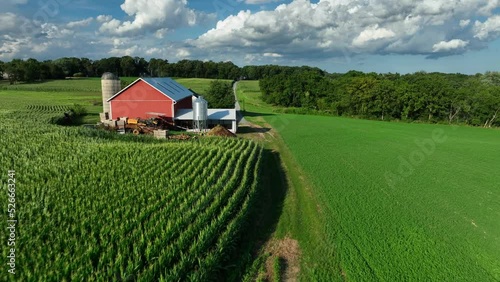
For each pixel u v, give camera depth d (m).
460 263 15.15
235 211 18.09
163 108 47.34
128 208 16.09
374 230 17.91
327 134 48.38
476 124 72.12
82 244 12.91
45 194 16.88
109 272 11.12
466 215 20.48
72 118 53.12
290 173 27.73
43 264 11.41
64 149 25.09
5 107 61.41
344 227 18.12
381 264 14.72
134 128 43.06
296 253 15.44
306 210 20.17
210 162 25.27
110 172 20.81
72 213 15.03
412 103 74.81
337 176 27.20
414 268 14.53
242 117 66.00
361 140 44.34
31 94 96.44
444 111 74.75
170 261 12.66
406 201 22.27
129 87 46.94
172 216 15.77
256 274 13.69
